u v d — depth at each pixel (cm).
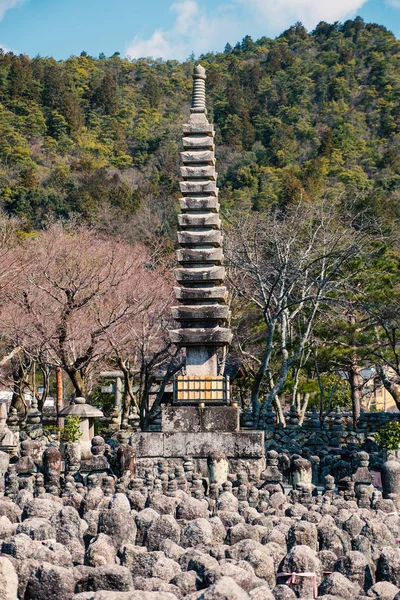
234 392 5712
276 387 4047
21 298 4191
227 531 1571
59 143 11069
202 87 2903
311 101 12638
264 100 12788
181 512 1720
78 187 9544
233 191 9294
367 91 12475
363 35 14838
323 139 10531
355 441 3516
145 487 2172
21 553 1377
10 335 4200
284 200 8062
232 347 4981
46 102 11850
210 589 1076
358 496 2097
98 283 3944
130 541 1553
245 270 4581
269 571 1316
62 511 1579
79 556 1481
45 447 2894
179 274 2731
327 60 13962
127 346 4303
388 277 4591
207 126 2850
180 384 2625
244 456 2492
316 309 4350
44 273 3991
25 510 1725
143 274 4572
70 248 4594
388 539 1538
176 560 1408
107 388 5016
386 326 4269
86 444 2842
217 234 2753
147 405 3956
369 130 11525
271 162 10400
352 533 1600
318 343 4578
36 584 1216
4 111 11362
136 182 10450
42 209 8875
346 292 4612
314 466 2541
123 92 13262
